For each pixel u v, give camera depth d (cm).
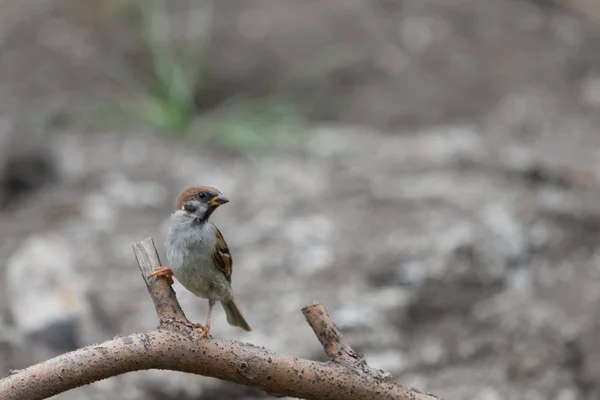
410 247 1129
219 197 579
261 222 1247
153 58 1794
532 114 1680
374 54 1825
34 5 1944
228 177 1432
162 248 1170
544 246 1191
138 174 1437
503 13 1967
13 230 1248
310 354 950
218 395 905
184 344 449
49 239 1184
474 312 1064
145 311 1028
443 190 1331
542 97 1748
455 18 1938
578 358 984
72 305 968
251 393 909
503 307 1065
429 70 1805
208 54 1792
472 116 1705
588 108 1719
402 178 1401
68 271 1056
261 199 1333
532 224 1230
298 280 1090
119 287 1080
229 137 1581
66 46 1834
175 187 1396
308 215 1266
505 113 1695
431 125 1678
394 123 1684
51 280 1020
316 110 1731
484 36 1900
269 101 1711
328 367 464
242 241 1195
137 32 1861
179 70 1683
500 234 1160
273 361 457
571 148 1538
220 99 1753
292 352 948
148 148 1556
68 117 1661
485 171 1430
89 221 1272
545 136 1600
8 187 1374
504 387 942
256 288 1077
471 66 1816
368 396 465
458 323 1048
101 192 1370
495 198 1295
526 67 1827
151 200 1345
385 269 1094
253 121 1641
